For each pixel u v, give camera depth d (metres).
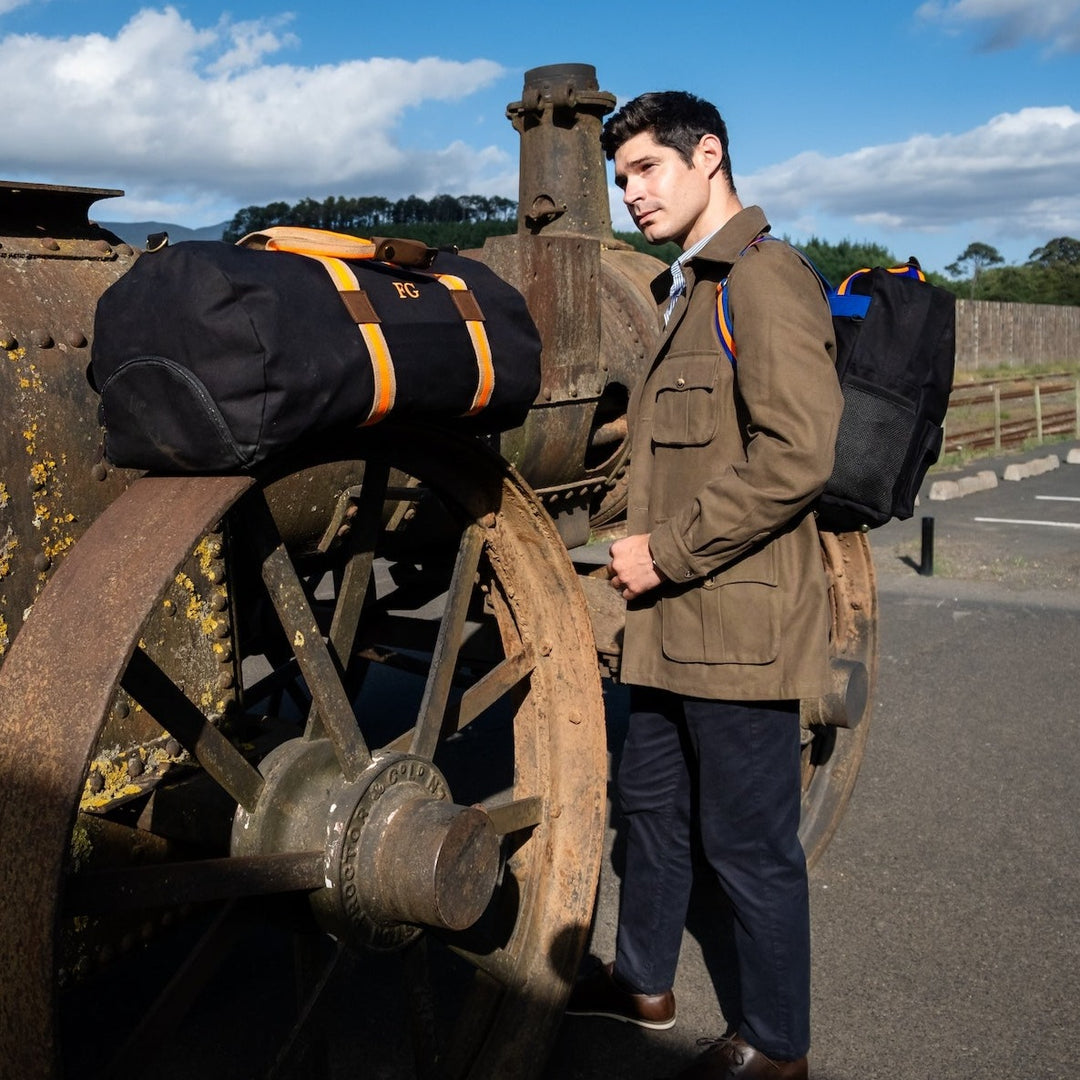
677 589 2.26
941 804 3.97
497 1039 2.24
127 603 1.50
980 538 9.56
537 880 2.35
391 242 1.79
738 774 2.28
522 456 2.87
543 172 4.06
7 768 1.47
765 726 2.27
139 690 1.67
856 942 3.07
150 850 1.90
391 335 1.72
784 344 2.04
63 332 1.84
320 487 2.43
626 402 3.39
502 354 1.95
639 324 3.48
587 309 2.98
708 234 2.37
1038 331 33.03
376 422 1.75
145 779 1.92
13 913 1.43
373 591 3.28
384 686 5.31
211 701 2.03
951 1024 2.70
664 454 2.33
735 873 2.33
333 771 2.00
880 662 5.80
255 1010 2.79
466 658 3.18
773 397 2.04
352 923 1.95
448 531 2.88
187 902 1.68
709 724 2.29
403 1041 2.65
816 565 2.24
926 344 2.35
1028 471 14.05
